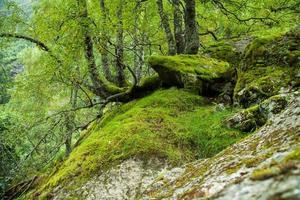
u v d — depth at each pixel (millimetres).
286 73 10133
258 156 4363
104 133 10805
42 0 14602
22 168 14820
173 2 15539
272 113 8609
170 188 5855
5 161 16844
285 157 3445
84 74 14336
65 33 12844
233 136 9109
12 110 18109
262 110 8898
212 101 11664
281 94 8883
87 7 14578
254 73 10750
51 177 11539
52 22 12891
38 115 15875
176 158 8977
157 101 11719
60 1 14484
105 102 13922
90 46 13977
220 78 12094
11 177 15336
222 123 9625
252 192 2951
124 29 13750
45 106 16703
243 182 3410
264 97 9906
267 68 10656
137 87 13555
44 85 15219
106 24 12281
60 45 12727
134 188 8445
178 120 10453
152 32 18172
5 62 30250
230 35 18891
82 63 14367
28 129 14258
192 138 9523
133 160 9180
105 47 13172
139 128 10133
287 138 4527
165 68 12586
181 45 15727
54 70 12969
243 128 9195
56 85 15727
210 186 4203
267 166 3484
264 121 8828
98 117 14180
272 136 4977
